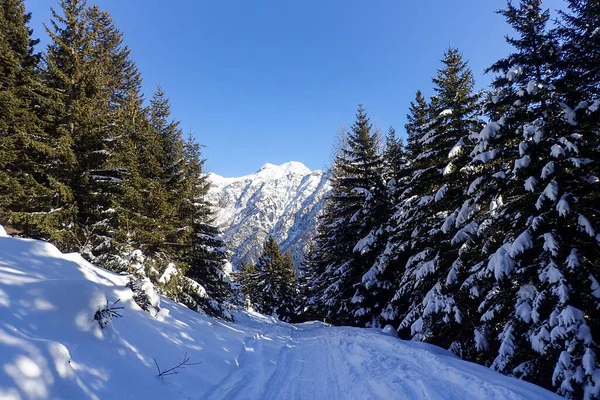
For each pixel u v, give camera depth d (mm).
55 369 4168
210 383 6617
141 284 9617
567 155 7934
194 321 11547
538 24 9211
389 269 18094
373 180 20141
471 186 9984
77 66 14477
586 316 7848
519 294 8805
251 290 50406
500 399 4996
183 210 18719
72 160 12984
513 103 8977
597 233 7426
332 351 10344
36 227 12836
